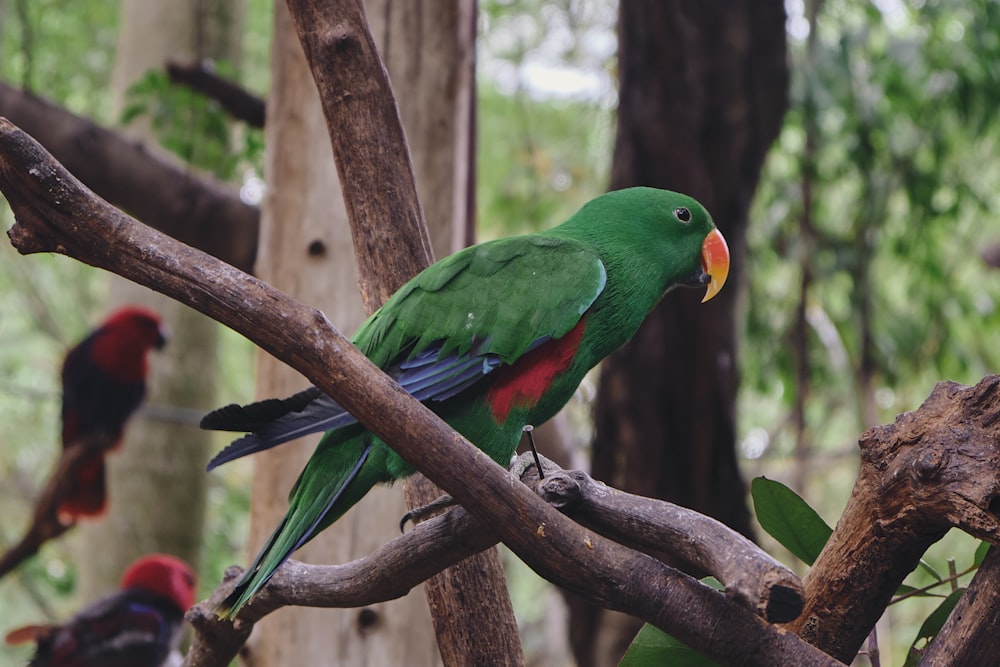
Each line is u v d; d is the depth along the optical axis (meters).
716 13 8.49
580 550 2.84
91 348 10.31
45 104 8.38
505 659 3.79
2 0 12.33
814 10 10.10
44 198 2.68
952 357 11.48
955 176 10.77
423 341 3.98
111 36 14.63
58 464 9.95
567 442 8.79
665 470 8.49
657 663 3.10
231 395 17.44
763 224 10.65
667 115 8.48
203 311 2.75
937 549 10.88
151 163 8.52
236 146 11.34
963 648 2.67
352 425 3.65
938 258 11.30
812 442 12.59
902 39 10.37
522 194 13.95
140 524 12.22
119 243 2.74
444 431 2.77
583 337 4.20
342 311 6.41
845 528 2.84
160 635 8.08
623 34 8.69
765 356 11.05
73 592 13.11
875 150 10.68
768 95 8.62
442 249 6.52
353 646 6.21
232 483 16.64
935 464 2.59
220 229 8.59
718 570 2.67
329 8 3.98
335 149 4.15
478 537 3.12
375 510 6.21
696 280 4.75
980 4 10.09
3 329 18.17
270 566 3.45
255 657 6.33
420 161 6.47
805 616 2.96
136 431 12.33
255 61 16.31
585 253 4.25
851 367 11.06
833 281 10.95
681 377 8.47
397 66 6.48
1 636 15.23
